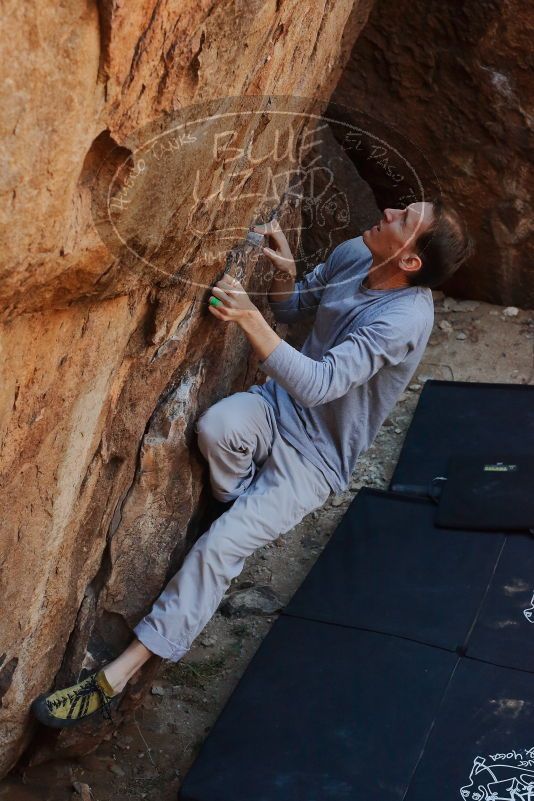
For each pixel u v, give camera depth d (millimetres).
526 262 4410
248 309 2385
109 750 2652
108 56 1321
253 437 2666
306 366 2459
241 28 1610
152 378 2303
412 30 3990
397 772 2377
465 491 3383
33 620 2203
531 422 3895
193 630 2535
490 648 2760
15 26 1172
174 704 2811
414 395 4195
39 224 1380
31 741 2512
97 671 2516
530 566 3082
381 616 2895
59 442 1965
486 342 4434
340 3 2617
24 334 1633
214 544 2555
